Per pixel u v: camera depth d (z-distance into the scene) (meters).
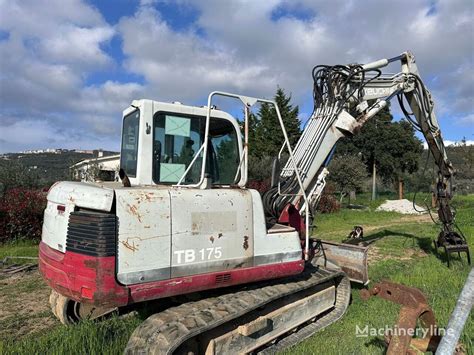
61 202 4.15
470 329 4.73
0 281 7.56
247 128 4.75
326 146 6.20
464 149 30.56
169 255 3.86
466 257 9.12
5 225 11.39
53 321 5.57
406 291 3.67
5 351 4.28
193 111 4.57
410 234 12.74
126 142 4.87
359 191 30.58
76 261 3.65
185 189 4.11
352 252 6.31
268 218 5.57
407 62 7.20
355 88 6.48
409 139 30.58
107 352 4.24
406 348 3.48
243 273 4.34
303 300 5.21
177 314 3.90
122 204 3.69
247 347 4.36
